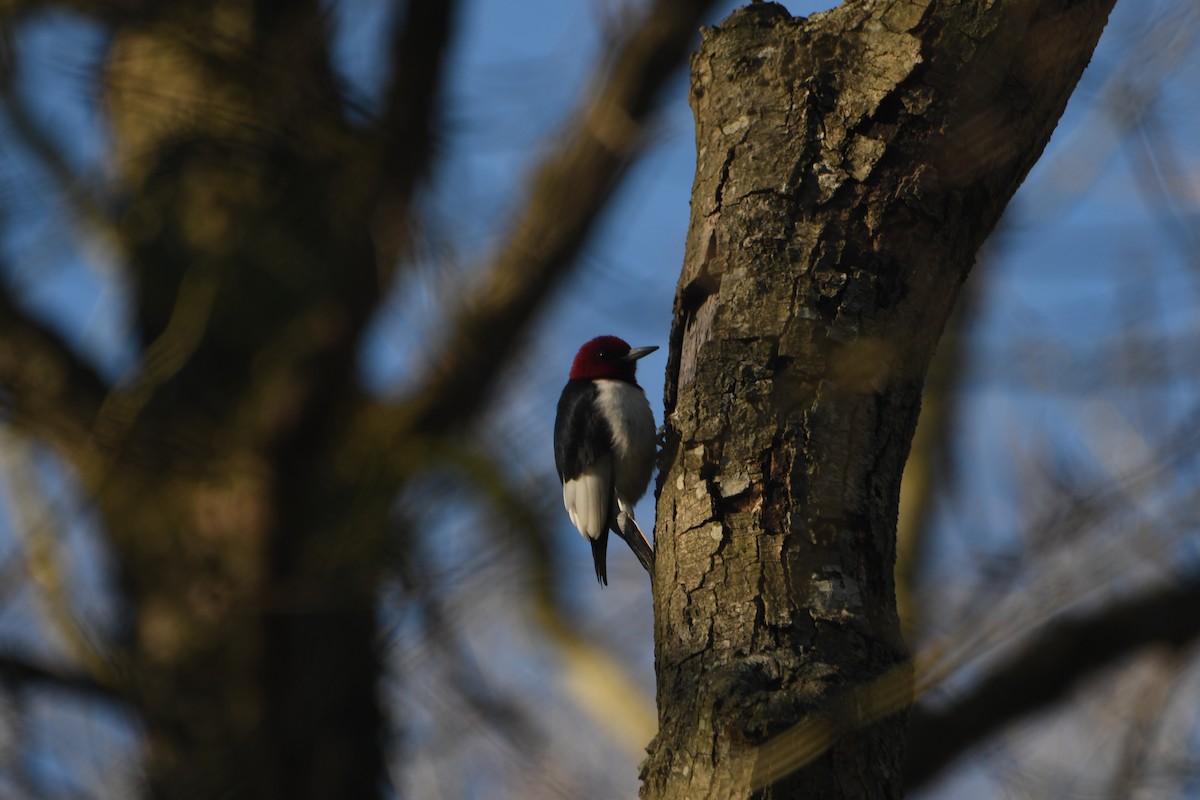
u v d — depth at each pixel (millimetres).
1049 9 7414
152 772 11758
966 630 5867
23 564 10562
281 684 11945
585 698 14125
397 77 11656
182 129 11531
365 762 12516
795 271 7344
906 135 7426
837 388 7098
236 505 11773
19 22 10586
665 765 6246
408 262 11328
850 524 6840
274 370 11953
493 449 10836
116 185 11461
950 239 7445
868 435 7051
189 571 11898
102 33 11414
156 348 11461
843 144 7496
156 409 11742
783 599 6574
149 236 11859
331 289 11773
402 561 10773
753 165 7605
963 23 7461
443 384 11953
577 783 12406
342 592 11031
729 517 6926
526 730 11953
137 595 12461
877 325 7234
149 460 11531
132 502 11898
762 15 8023
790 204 7461
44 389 11594
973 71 7434
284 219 11602
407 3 11688
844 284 7277
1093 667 10812
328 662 11961
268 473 11719
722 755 6047
